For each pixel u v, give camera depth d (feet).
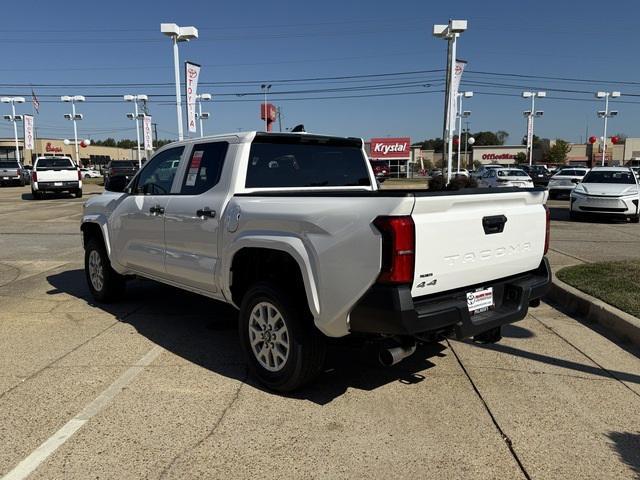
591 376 14.85
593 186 52.34
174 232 17.21
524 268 14.43
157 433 11.83
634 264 26.71
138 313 21.17
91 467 10.55
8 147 270.26
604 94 147.74
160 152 18.94
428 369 15.39
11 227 49.70
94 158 312.91
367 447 11.22
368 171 19.30
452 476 10.23
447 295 12.45
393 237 11.06
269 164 16.22
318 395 13.73
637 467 10.53
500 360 16.06
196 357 16.39
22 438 11.64
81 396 13.67
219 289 15.66
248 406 13.12
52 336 18.35
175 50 63.77
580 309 20.75
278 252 13.65
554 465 10.60
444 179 65.00
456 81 65.16
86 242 23.31
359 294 11.59
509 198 13.57
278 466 10.55
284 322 13.42
